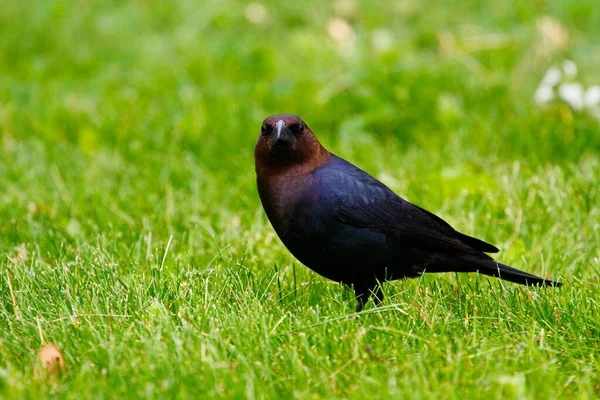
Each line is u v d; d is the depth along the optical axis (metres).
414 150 12.25
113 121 13.65
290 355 6.79
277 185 8.23
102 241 9.63
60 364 6.77
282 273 9.05
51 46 17.70
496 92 13.52
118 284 8.19
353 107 13.78
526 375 6.62
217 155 12.70
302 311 7.87
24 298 7.84
